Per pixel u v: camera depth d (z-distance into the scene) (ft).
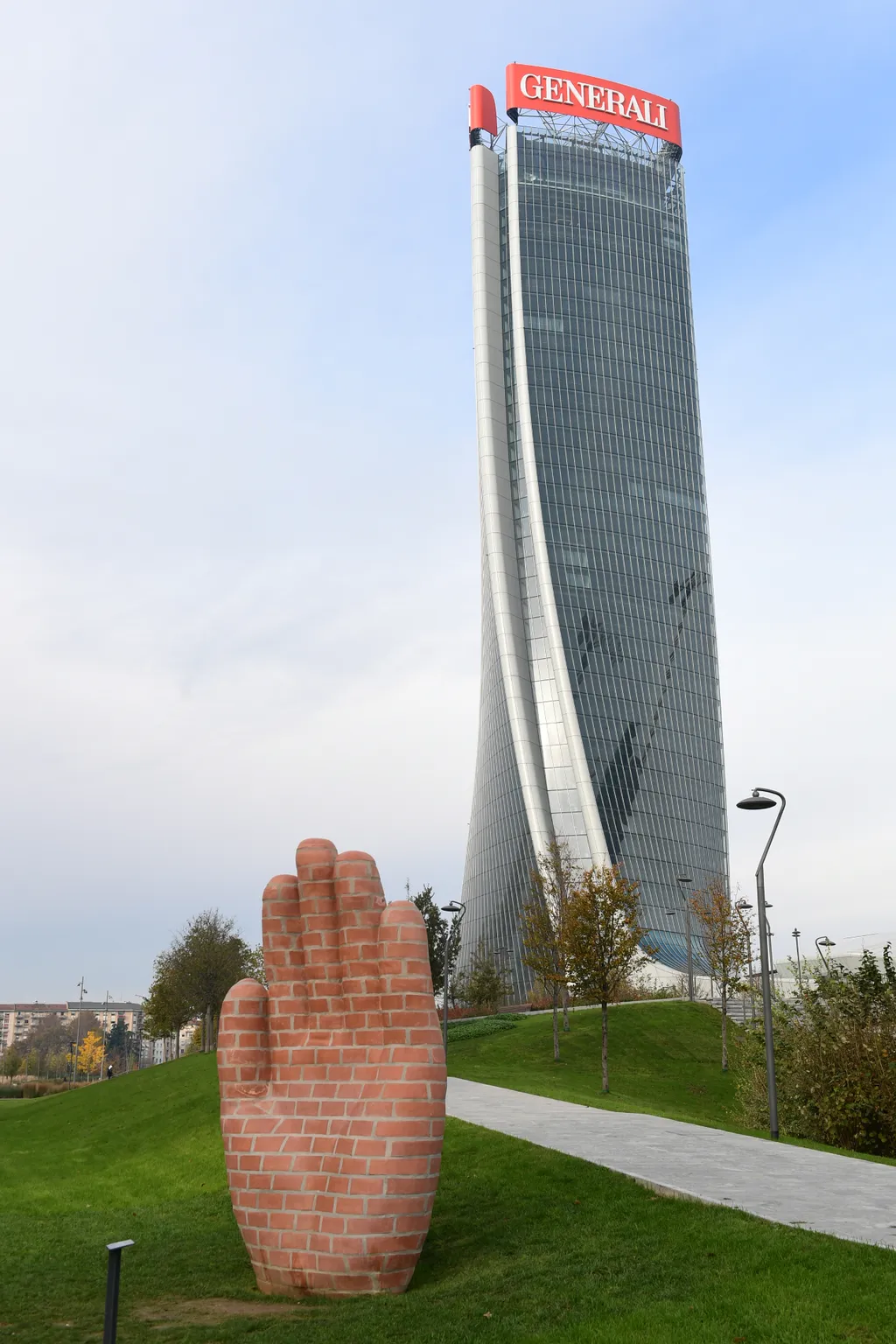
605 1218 50.24
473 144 454.81
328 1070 49.01
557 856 249.55
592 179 463.01
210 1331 40.88
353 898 50.21
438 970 230.07
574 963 137.90
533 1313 38.52
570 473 422.00
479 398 428.97
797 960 157.58
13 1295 50.06
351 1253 45.01
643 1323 35.42
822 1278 37.29
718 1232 44.16
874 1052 94.43
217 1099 116.57
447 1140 73.20
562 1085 134.82
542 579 406.21
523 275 442.09
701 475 446.60
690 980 233.96
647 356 449.06
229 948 252.83
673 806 400.06
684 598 427.74
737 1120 116.78
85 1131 127.85
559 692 395.14
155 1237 62.95
